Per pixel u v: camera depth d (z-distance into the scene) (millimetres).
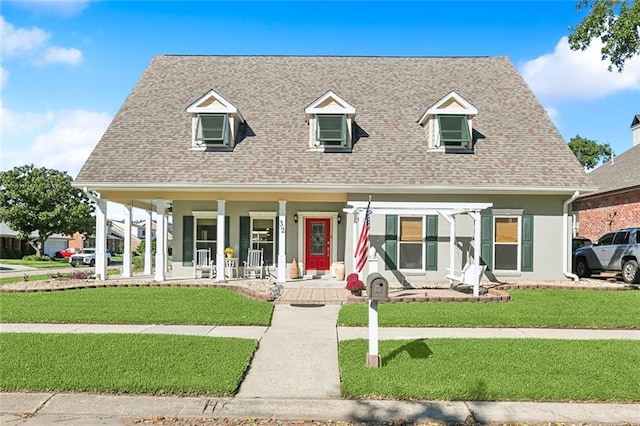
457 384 6129
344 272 17453
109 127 18047
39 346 7820
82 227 53562
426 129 17641
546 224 16453
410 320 9969
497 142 17344
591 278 18688
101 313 10617
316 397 5957
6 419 5340
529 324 9828
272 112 18750
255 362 7348
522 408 5598
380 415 5457
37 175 50844
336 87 19953
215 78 20594
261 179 16000
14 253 51938
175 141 17484
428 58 21844
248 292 13203
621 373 6633
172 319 10102
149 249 20891
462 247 16453
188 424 5285
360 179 16000
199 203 18297
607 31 15547
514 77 20516
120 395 5938
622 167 26000
